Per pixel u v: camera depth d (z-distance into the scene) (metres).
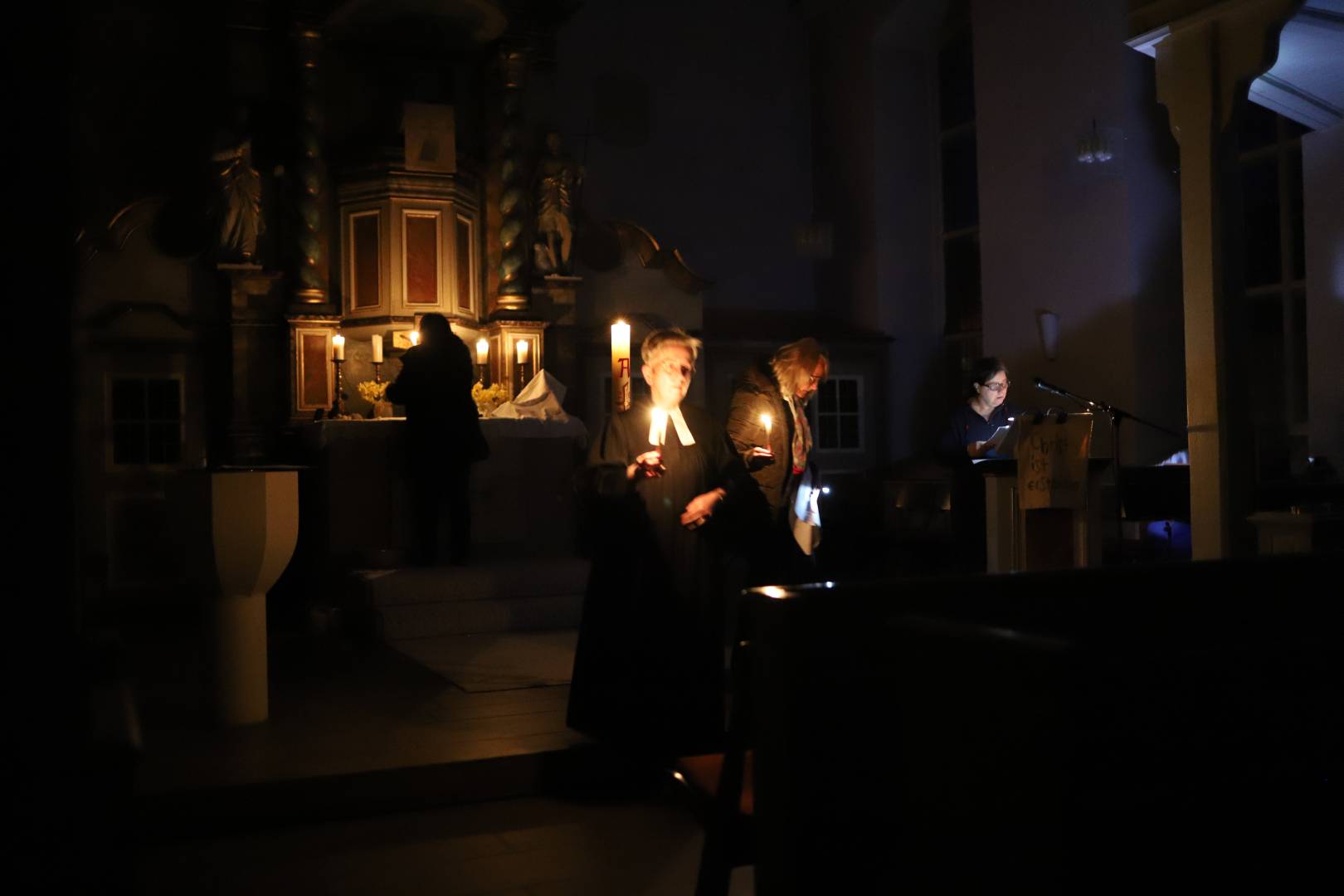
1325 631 2.35
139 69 9.16
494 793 3.82
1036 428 4.71
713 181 12.09
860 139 11.91
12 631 1.19
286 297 9.02
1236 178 5.13
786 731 1.79
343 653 6.07
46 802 1.21
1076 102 9.43
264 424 8.81
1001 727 1.50
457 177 9.38
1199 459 5.14
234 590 4.25
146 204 8.52
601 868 3.17
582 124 11.41
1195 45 5.13
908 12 11.52
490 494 7.80
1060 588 2.07
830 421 11.41
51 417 1.21
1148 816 1.59
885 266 11.73
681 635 3.70
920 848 1.65
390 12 9.06
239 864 3.20
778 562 4.49
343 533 7.38
